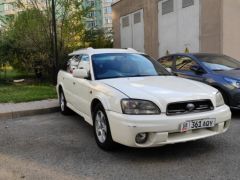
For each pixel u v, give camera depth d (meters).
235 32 14.59
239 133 5.92
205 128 4.73
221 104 4.98
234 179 3.97
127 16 25.19
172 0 18.42
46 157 4.94
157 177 4.08
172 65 8.85
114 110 4.67
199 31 15.95
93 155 4.95
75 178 4.12
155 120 4.33
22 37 14.81
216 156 4.76
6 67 16.42
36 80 15.71
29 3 15.45
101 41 24.03
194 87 4.99
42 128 6.79
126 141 4.43
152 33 21.16
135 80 5.38
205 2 15.32
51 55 14.49
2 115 7.89
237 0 14.48
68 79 7.20
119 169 4.37
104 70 5.88
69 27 15.61
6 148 5.45
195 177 4.05
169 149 5.10
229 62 8.24
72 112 7.98
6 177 4.21
